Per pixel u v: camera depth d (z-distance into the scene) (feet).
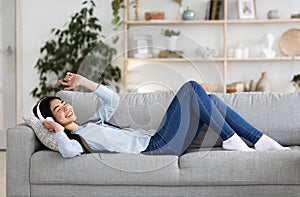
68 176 10.71
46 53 21.17
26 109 21.39
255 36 21.20
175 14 21.24
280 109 13.00
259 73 21.27
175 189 10.73
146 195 10.76
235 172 10.55
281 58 20.34
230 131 11.54
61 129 10.82
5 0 20.67
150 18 20.71
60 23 21.16
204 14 21.17
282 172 10.50
